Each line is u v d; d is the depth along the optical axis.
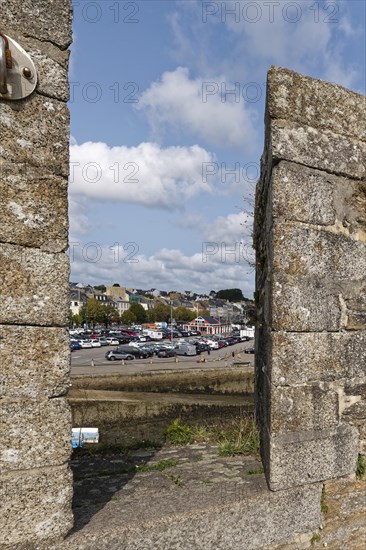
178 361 41.66
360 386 3.54
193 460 3.96
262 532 3.05
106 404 23.48
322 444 3.33
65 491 2.48
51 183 2.51
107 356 41.62
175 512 2.84
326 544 3.29
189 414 20.55
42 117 2.50
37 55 2.48
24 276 2.41
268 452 3.28
